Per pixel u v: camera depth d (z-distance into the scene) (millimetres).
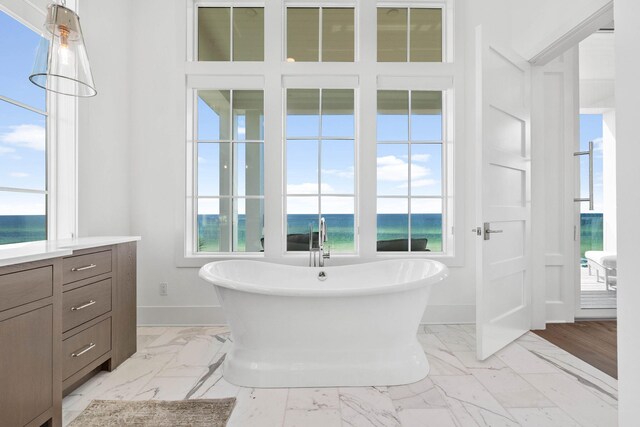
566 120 2912
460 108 2967
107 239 2137
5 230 1969
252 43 3102
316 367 1947
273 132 2951
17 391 1249
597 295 3697
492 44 2246
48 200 2287
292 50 3137
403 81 2982
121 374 2055
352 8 3154
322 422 1582
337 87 2990
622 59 1106
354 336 1975
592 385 1896
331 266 2854
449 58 3078
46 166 2283
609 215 4957
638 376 1052
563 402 1729
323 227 2898
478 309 2182
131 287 2314
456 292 2969
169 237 2951
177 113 2947
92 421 1584
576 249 2959
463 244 2961
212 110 3131
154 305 2938
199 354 2336
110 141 2723
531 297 2820
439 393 1827
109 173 2713
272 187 2945
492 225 2271
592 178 2859
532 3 2639
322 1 3070
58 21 1539
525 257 2664
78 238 2238
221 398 1790
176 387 1902
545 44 2502
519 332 2596
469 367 2119
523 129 2666
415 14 3160
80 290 1843
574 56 2926
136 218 2951
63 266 1733
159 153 2957
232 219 3139
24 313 1280
